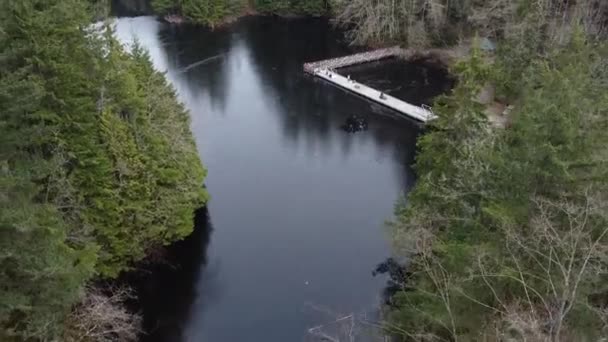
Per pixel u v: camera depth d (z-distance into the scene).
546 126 16.89
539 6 42.31
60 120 23.84
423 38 56.81
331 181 39.41
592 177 16.77
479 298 16.30
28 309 17.58
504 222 15.81
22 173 19.44
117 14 73.00
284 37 65.25
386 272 30.86
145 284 29.78
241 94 52.22
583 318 14.06
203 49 62.22
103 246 26.27
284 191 38.34
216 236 33.91
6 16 22.67
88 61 25.78
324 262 31.86
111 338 24.19
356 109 49.56
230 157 42.34
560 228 16.02
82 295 20.80
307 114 48.81
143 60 31.89
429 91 52.09
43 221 19.23
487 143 21.77
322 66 56.41
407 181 39.25
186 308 28.75
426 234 21.06
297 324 27.75
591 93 23.73
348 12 61.81
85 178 24.97
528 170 16.94
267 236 34.00
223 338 27.14
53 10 24.08
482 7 53.81
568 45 37.00
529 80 29.34
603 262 15.23
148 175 27.19
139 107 27.62
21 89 19.61
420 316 18.61
